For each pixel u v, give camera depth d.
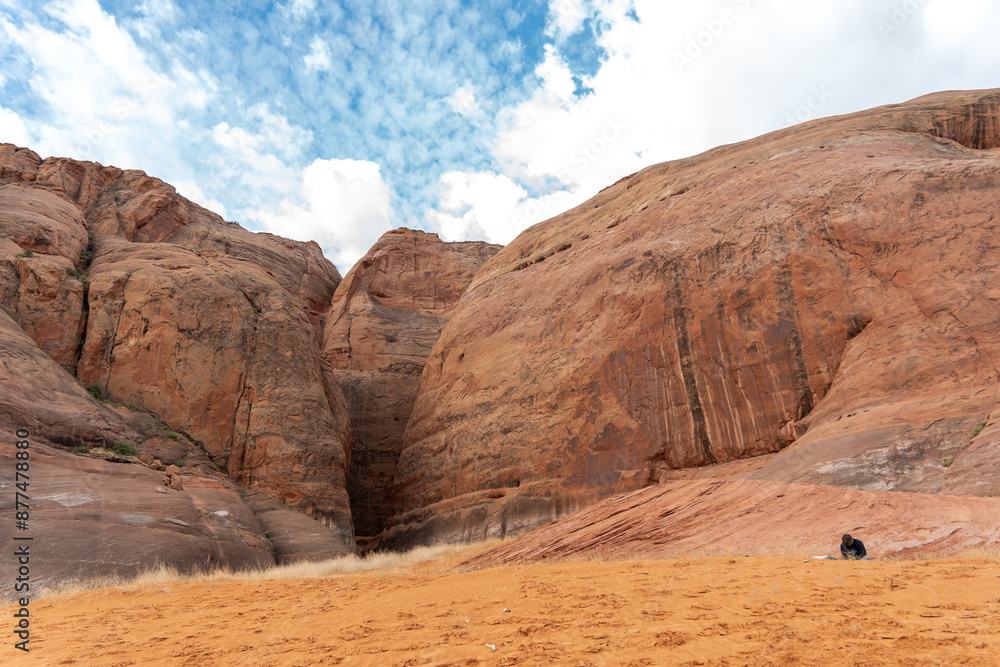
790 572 7.65
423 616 7.39
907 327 20.19
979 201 21.14
